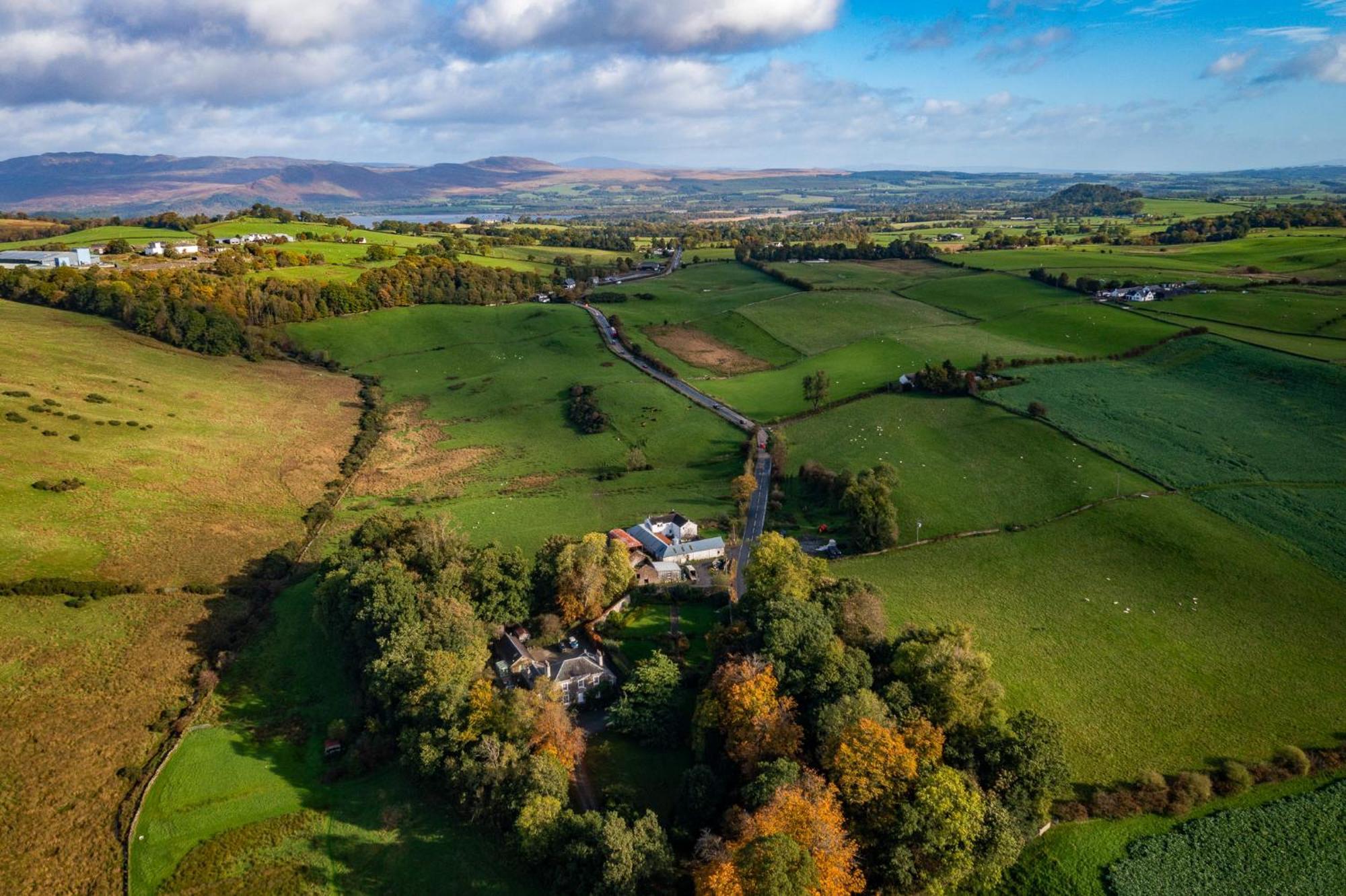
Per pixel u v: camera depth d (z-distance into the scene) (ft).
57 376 504.02
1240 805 204.74
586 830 193.06
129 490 384.06
